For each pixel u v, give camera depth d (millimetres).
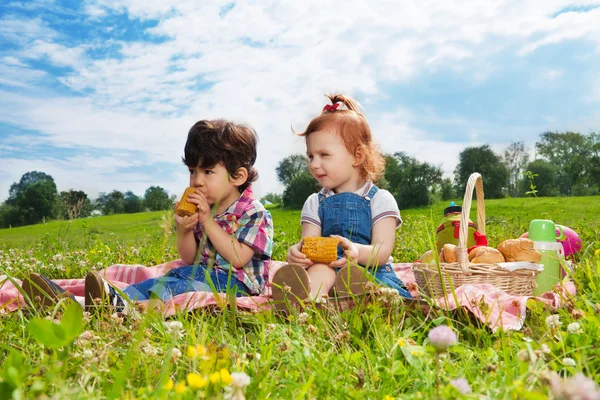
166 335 2186
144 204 75312
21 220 84125
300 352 1944
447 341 1358
